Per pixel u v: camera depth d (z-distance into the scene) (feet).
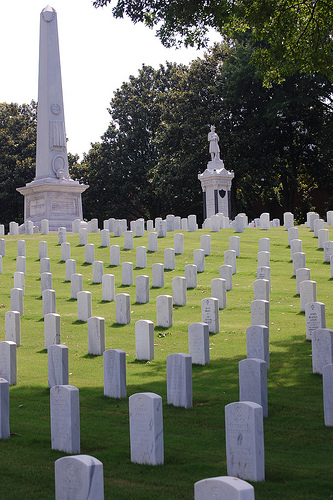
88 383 42.04
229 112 168.14
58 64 126.82
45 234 118.42
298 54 65.57
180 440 29.53
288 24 63.36
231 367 44.42
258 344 43.37
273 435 29.86
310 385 39.01
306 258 87.45
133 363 47.21
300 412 33.55
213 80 172.45
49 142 125.90
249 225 135.85
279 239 100.63
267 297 64.69
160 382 41.16
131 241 99.71
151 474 25.20
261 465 24.39
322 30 63.87
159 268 77.15
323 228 100.53
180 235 93.81
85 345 53.98
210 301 55.67
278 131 170.40
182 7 60.49
